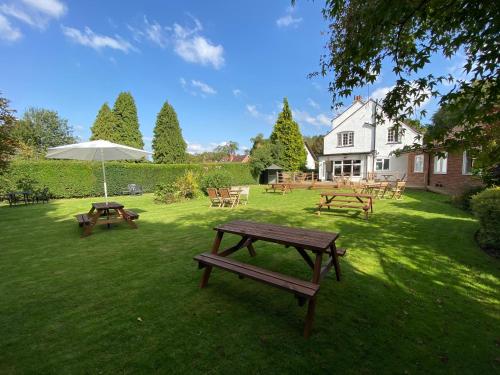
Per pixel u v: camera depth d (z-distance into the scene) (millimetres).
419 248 4695
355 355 2043
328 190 17469
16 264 4152
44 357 2049
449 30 2455
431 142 2795
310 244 2652
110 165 15922
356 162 24828
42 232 6340
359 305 2787
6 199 12781
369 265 3902
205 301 2902
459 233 5652
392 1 2131
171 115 26438
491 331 2350
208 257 3158
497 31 2025
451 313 2637
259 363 1961
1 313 2697
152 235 5910
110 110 25938
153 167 18250
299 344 2172
